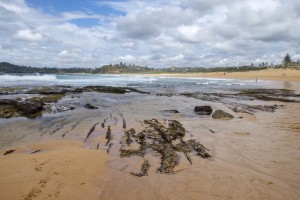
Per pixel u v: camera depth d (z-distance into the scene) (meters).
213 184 5.58
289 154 7.58
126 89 31.06
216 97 24.02
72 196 4.84
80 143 8.52
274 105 18.67
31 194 4.74
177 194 5.13
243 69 135.75
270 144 8.59
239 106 18.02
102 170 6.12
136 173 6.04
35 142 8.72
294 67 103.75
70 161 6.41
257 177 5.97
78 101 19.70
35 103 14.82
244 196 5.11
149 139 8.99
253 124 11.91
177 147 7.98
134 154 7.34
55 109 15.30
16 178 5.29
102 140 8.89
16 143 8.63
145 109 16.33
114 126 11.05
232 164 6.76
